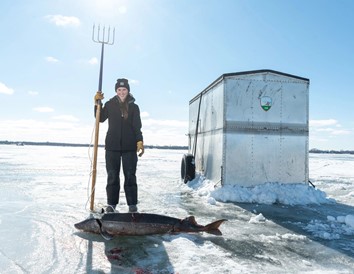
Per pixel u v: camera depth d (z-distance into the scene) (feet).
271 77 24.17
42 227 13.52
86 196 21.76
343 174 51.39
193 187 26.68
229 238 12.63
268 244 11.98
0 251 10.58
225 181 23.20
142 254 10.49
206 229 12.65
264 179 23.56
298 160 24.03
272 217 16.70
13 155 99.71
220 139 24.04
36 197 21.06
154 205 19.15
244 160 23.44
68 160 75.20
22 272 8.93
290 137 24.09
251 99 23.85
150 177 37.24
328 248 11.65
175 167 58.49
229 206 19.42
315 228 14.51
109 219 12.36
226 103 23.53
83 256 10.23
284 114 24.14
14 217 15.24
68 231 13.00
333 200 21.97
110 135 17.30
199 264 9.73
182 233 12.96
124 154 17.34
